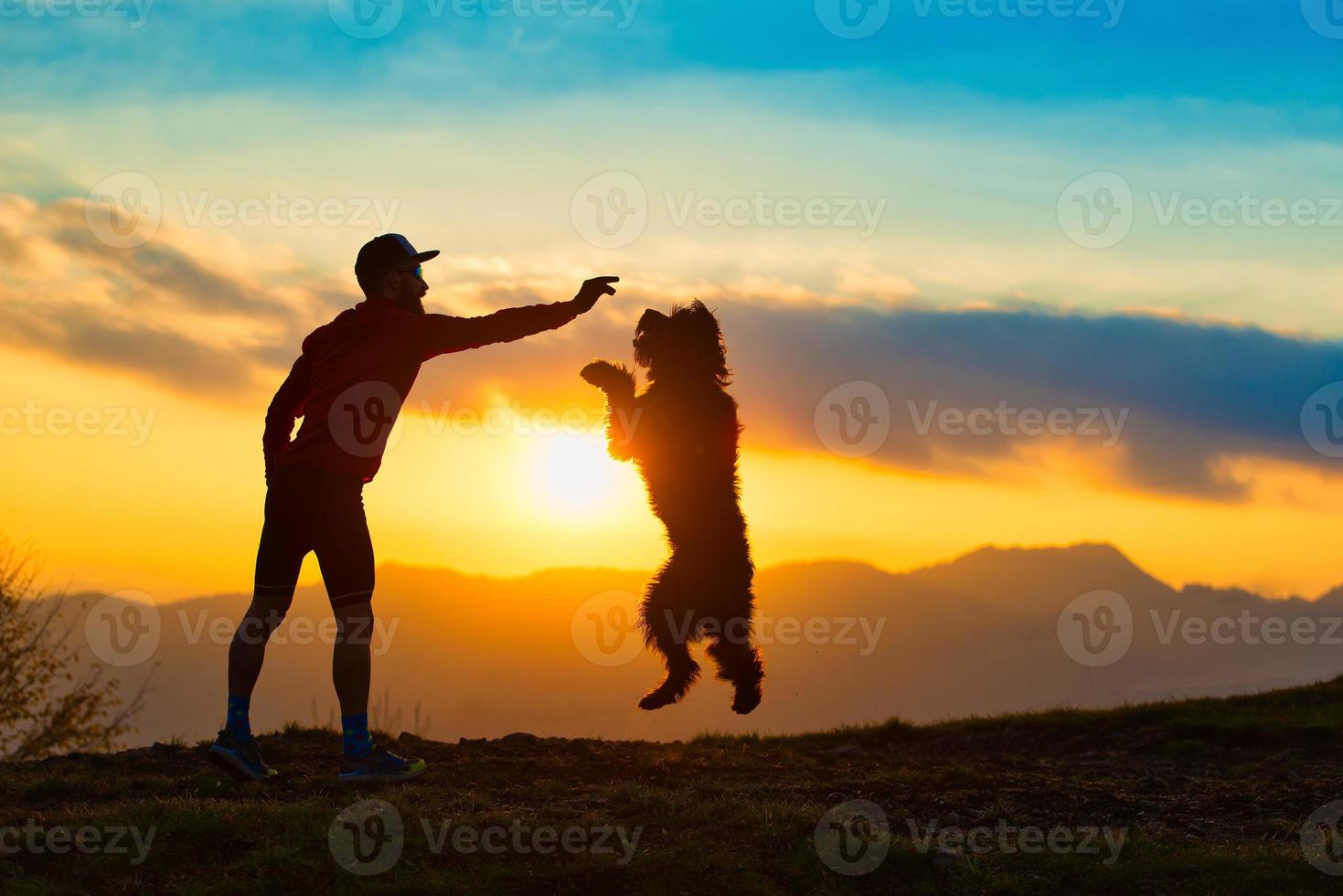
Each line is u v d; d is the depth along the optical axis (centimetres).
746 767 772
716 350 765
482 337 621
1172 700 1631
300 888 485
